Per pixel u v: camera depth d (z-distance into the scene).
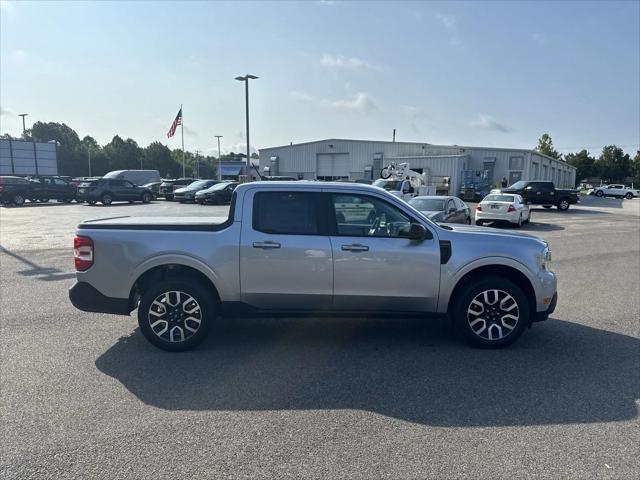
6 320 5.87
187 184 38.84
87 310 4.88
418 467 2.89
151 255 4.77
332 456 3.01
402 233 4.87
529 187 32.28
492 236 5.03
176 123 42.69
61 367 4.43
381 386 4.08
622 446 3.16
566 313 6.50
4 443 3.12
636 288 8.12
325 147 52.72
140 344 5.08
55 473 2.80
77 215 22.28
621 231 18.45
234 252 4.77
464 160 42.78
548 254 5.15
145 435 3.25
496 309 5.00
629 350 5.04
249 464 2.91
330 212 4.87
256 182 5.00
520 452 3.07
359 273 4.80
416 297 4.90
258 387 4.04
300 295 4.84
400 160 46.12
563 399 3.86
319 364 4.57
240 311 4.89
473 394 3.94
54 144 52.91
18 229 16.23
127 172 40.22
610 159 99.50
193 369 4.42
